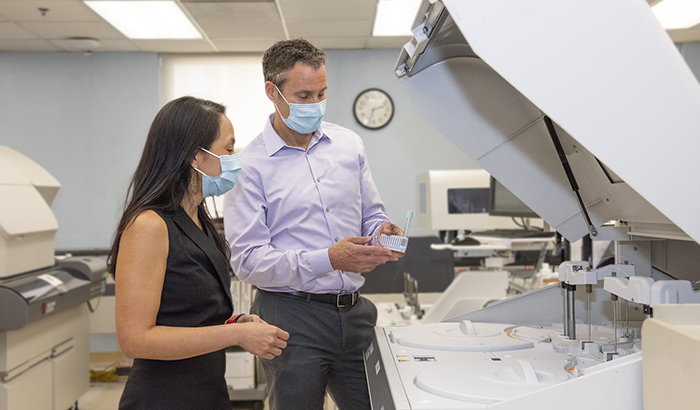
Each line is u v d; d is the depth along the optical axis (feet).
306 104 4.98
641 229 3.99
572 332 4.26
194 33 15.49
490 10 2.55
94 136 17.35
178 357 3.60
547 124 4.15
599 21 2.59
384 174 17.74
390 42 16.78
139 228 3.60
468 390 3.00
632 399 2.75
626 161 2.66
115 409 12.05
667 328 2.48
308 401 5.03
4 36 15.57
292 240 5.21
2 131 17.29
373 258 4.60
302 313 5.07
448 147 17.75
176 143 3.81
